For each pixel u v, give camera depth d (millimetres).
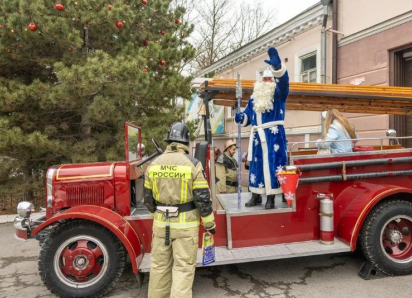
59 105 6531
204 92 4059
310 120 9617
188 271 2953
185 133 3154
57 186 3713
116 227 3314
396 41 7219
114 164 3879
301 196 3848
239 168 3883
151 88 7355
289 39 10547
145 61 6617
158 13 7863
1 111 6699
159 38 7980
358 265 4246
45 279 3371
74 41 6223
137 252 3396
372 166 4062
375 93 4211
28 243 5531
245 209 3828
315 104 4699
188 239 2947
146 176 3094
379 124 7590
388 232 3852
